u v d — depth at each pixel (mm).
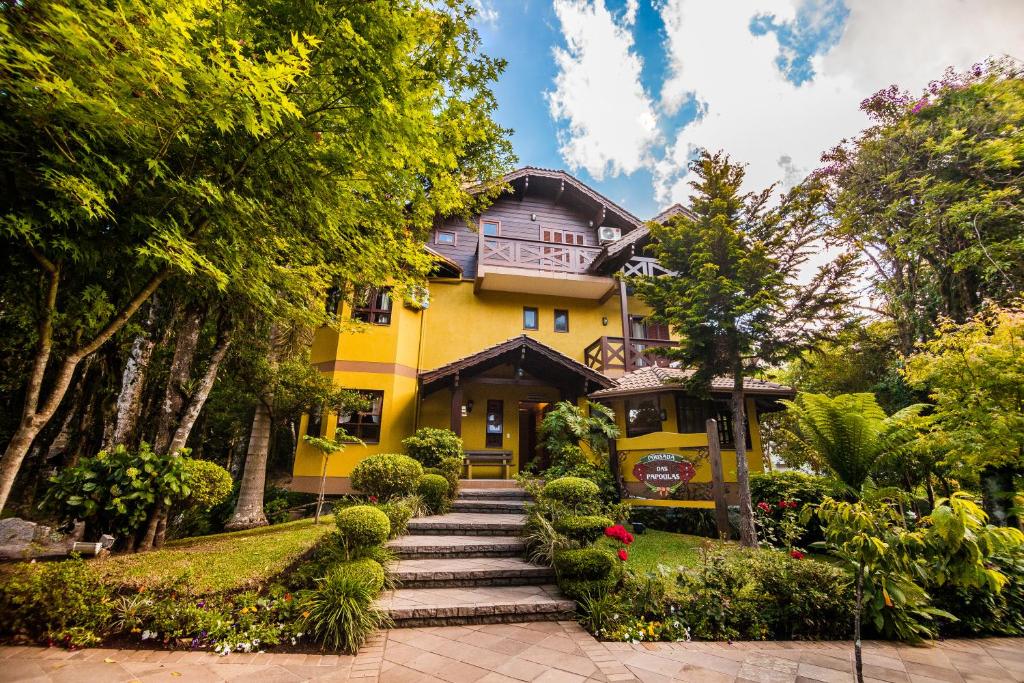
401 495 8016
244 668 3379
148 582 4250
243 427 14539
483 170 8969
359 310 12633
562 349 14867
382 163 5070
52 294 4281
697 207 8375
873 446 7684
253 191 4586
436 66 5688
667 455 9586
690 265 8266
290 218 5414
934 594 4836
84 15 2697
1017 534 3080
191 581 4340
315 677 3254
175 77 2971
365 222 6363
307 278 6652
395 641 3980
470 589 5117
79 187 3059
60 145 3426
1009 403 6105
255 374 9727
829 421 8102
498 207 16141
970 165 10586
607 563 4930
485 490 9516
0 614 3711
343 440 9039
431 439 10109
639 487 10492
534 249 14688
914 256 12047
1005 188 9906
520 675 3359
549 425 11070
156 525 6266
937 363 6734
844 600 4574
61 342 6145
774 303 7445
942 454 7074
